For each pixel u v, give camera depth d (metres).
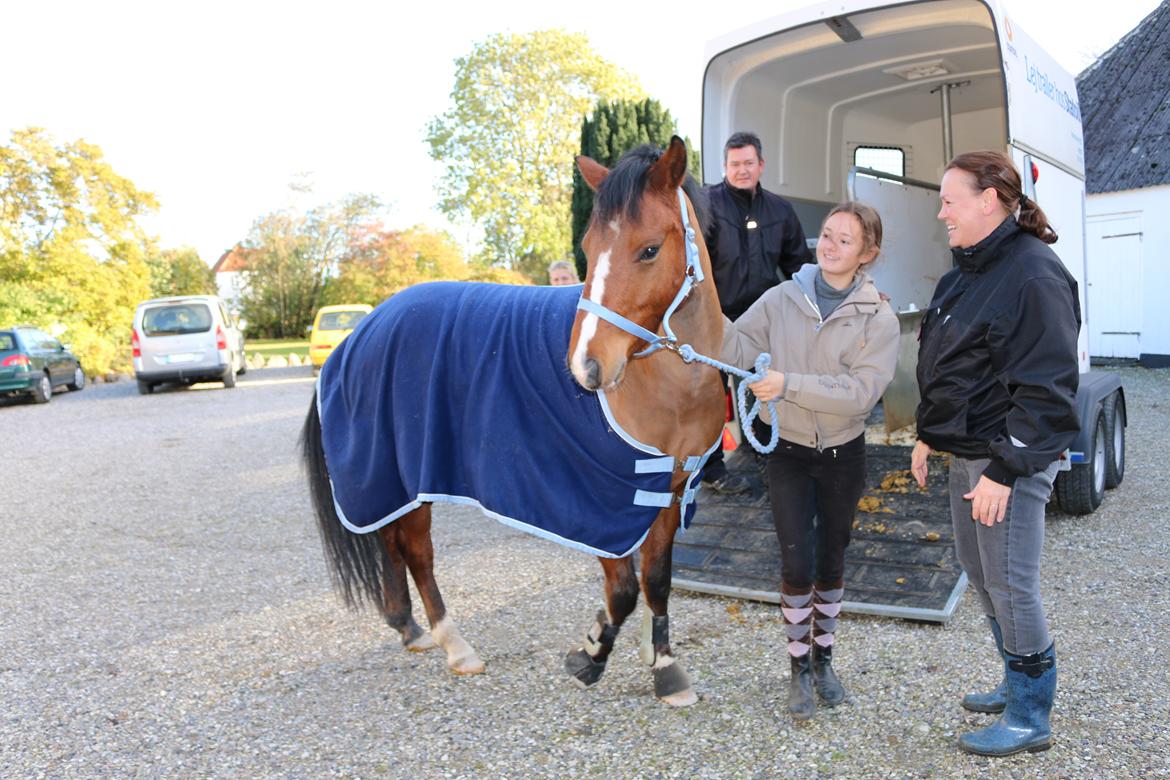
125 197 23.31
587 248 2.37
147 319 15.55
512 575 4.55
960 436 2.44
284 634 3.86
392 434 3.15
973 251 2.38
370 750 2.78
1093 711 2.74
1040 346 2.22
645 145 2.46
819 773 2.50
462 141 25.02
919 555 3.82
